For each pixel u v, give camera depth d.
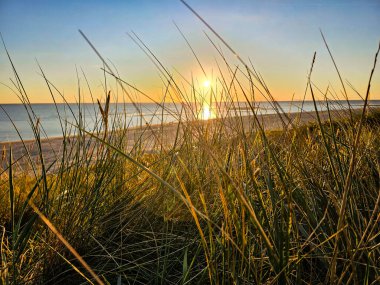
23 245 1.25
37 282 1.39
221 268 1.33
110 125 2.09
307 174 1.47
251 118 1.71
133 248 1.64
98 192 1.74
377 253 1.16
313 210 1.31
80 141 1.88
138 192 1.99
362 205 1.39
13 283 1.21
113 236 1.73
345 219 1.09
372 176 1.54
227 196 1.17
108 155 1.79
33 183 2.38
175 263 1.49
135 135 2.51
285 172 1.29
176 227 1.73
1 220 2.00
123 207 1.79
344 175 1.27
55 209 1.58
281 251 0.95
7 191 2.17
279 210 1.30
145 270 1.49
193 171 1.92
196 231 1.60
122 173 2.13
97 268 1.51
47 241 1.53
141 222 1.82
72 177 1.74
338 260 1.20
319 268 1.30
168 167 1.97
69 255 1.52
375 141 1.89
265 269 1.29
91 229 1.66
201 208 1.69
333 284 0.95
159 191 1.86
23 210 1.27
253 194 1.53
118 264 1.45
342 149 1.73
